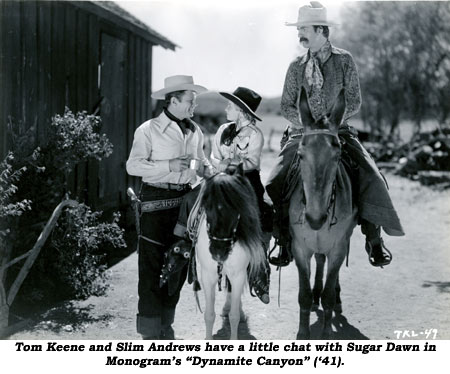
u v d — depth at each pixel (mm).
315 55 5094
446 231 11250
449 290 7145
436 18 23453
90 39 9477
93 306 6309
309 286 5004
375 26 25797
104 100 10320
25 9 7133
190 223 4785
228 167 4637
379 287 7312
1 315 5387
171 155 5055
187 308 6383
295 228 4887
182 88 4949
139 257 5070
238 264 4508
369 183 4984
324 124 4402
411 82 24688
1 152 6301
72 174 8555
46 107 7824
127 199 11477
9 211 5359
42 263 6418
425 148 20422
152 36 11406
